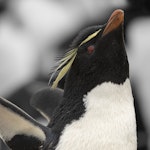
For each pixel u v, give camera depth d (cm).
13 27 582
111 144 407
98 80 411
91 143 407
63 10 584
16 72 550
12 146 412
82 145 407
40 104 434
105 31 410
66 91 414
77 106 411
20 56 556
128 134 408
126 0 589
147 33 580
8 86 545
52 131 412
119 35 409
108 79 410
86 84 412
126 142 407
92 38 412
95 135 407
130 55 565
